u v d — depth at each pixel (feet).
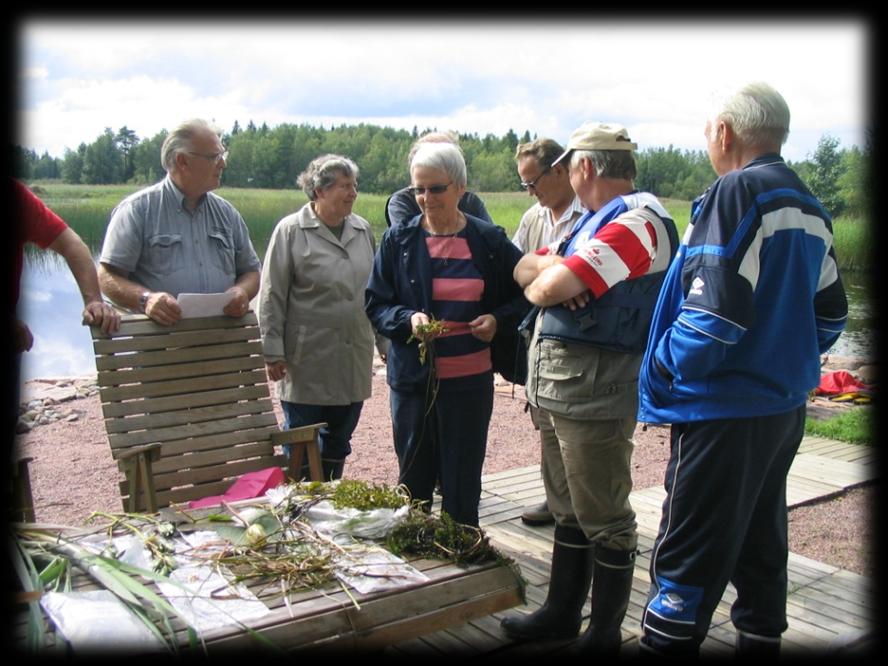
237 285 13.50
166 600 7.73
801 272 8.36
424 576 8.46
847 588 12.21
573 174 9.98
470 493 11.49
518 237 15.96
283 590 7.99
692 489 8.53
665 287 8.72
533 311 10.55
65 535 9.01
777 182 8.29
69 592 7.68
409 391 11.50
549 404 9.58
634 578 12.46
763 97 8.55
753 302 8.05
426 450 11.68
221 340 12.60
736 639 10.13
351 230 14.01
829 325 9.73
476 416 11.46
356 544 9.11
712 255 8.07
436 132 13.91
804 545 14.14
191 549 8.89
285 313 13.71
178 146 12.56
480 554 9.02
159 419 11.85
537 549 13.48
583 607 11.39
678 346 8.18
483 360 11.50
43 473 18.26
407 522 9.48
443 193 11.13
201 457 12.05
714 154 9.05
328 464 14.34
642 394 8.93
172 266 12.80
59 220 11.63
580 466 9.48
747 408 8.29
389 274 11.86
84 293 11.60
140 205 12.67
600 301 9.27
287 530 9.27
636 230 9.14
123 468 10.83
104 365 11.56
